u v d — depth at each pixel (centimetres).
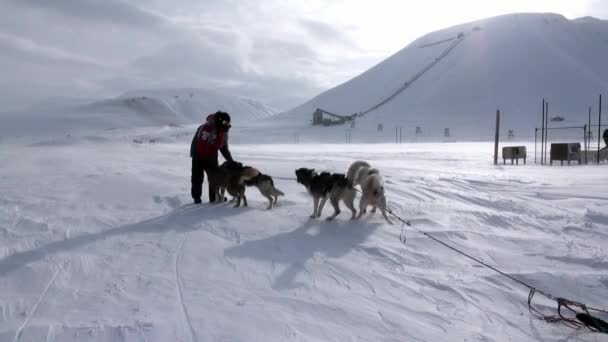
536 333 346
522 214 764
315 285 415
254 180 729
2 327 316
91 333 308
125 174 1120
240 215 675
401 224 651
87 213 667
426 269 473
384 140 10225
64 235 544
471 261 504
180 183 975
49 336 304
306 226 627
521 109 12344
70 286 393
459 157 3017
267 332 320
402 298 395
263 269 452
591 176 1548
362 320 347
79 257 466
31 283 396
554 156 2445
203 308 355
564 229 670
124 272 430
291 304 371
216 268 450
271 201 734
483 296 406
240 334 315
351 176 779
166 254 488
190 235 562
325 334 322
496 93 13350
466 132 10944
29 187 895
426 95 14212
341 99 16775
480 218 700
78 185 924
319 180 677
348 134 11319
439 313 369
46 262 447
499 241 585
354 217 680
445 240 575
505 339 333
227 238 556
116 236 548
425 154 3416
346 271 454
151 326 320
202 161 761
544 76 13875
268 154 3119
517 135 10250
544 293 415
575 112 11881
